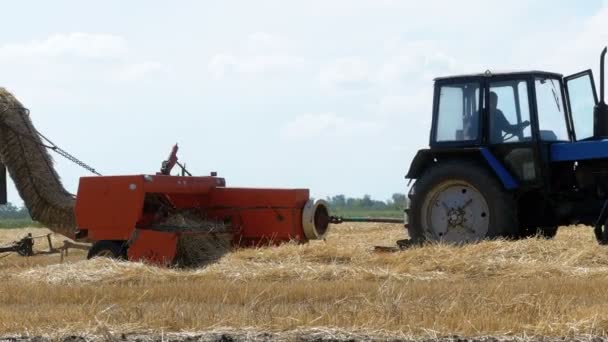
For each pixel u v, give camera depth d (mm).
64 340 9484
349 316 9984
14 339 9555
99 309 11062
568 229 20938
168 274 15641
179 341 9336
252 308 10930
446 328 9430
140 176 17969
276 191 19109
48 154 20328
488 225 17000
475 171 17125
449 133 17594
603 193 16766
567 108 17500
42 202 19984
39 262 19781
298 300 12180
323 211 19672
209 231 18375
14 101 20141
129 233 17984
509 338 9141
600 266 15320
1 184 20188
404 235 26016
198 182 19297
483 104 17297
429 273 15047
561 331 9242
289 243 18469
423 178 17641
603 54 16875
